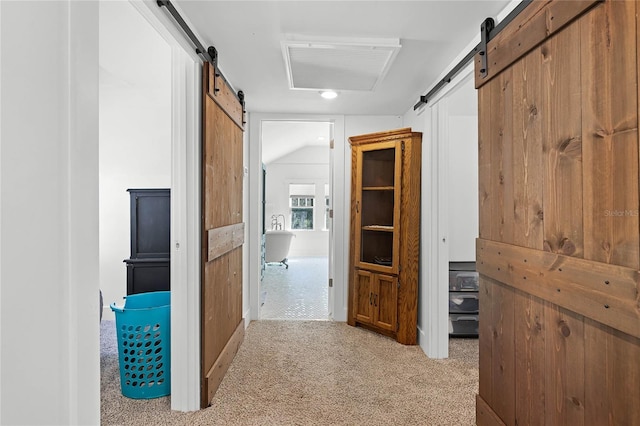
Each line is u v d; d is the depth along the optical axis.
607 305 1.00
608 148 1.01
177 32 1.68
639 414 0.92
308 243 8.80
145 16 1.47
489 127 1.73
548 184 1.28
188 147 1.99
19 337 0.73
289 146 7.69
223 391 2.21
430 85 2.79
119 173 3.56
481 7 1.70
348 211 3.71
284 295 4.82
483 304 1.83
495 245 1.66
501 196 1.62
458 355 2.83
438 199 2.79
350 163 3.72
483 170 1.80
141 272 3.22
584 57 1.10
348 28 1.91
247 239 3.61
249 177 3.65
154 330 2.12
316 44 2.01
